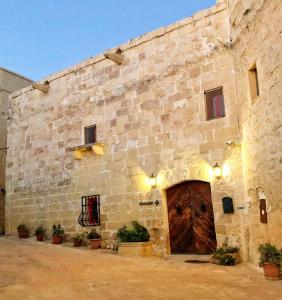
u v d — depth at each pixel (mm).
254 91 7422
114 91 10961
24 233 12492
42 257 7957
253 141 7348
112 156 10664
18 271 6195
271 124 6434
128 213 10008
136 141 10180
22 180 13227
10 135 14125
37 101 13336
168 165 9406
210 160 8703
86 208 11023
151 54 10273
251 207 7543
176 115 9484
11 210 13375
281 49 6059
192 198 9102
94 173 11023
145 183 9789
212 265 7508
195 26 9508
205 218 8820
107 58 10938
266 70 6625
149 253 9141
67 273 6223
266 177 6668
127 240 9109
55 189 12047
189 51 9523
